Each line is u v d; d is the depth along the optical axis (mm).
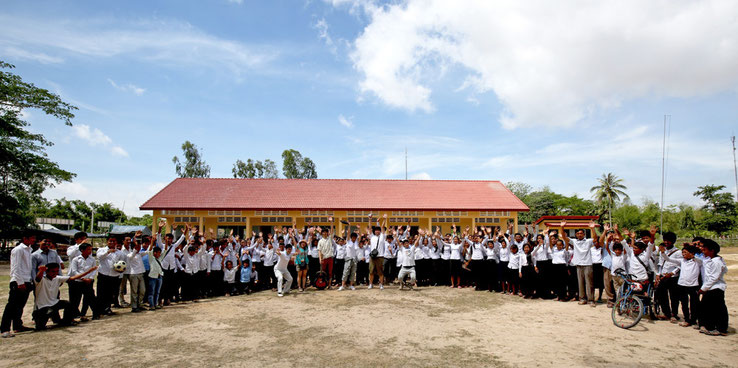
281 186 26516
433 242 12719
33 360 5359
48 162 24500
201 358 5422
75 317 7680
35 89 21906
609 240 9469
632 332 6746
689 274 7027
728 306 8836
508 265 10883
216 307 9031
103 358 5438
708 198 50281
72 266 7652
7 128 21891
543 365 5113
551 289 10133
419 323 7438
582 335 6562
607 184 50938
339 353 5641
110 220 49125
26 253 6824
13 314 6660
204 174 41188
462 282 12383
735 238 38719
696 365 5109
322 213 23984
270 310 8664
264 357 5465
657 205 55312
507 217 24875
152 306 8734
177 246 9742
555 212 49531
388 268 12617
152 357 5469
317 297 10359
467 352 5676
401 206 24266
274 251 11797
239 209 23172
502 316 8047
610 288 9172
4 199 23125
